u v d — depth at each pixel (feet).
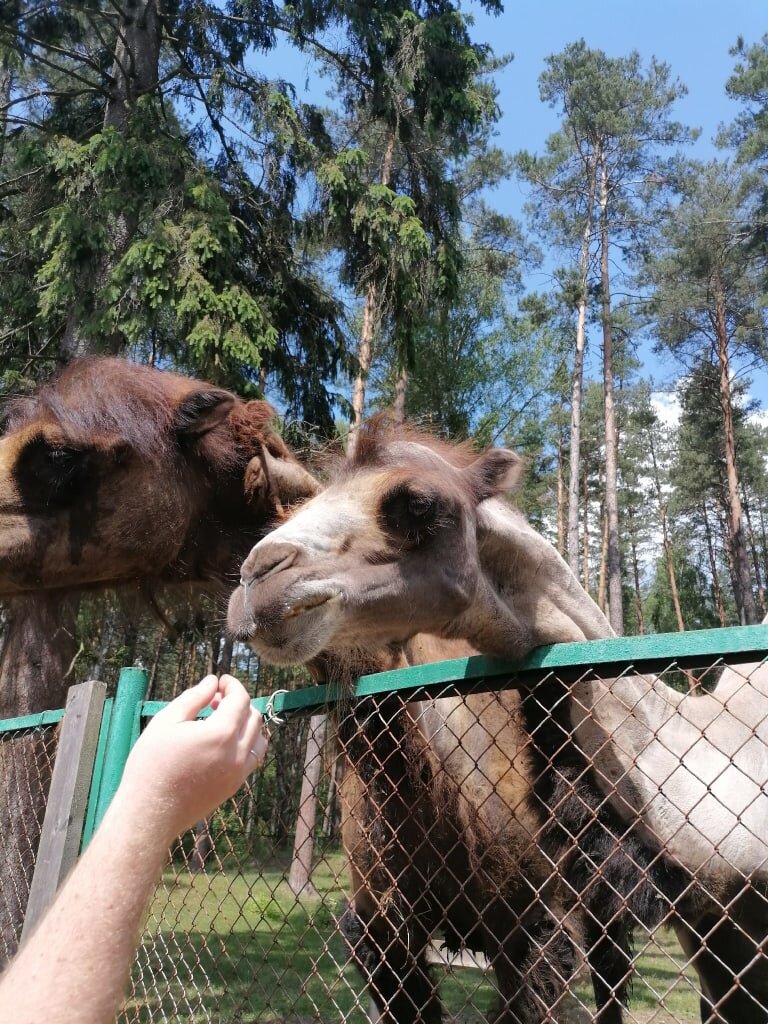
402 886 4.87
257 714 2.06
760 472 61.52
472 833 4.79
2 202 20.63
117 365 6.44
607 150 49.44
